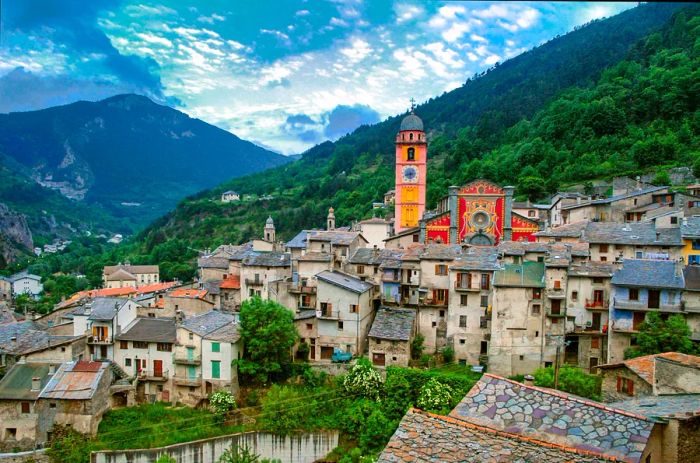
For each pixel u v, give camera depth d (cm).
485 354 7712
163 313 9356
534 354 7250
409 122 12738
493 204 10738
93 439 6919
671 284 6675
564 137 18888
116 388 7538
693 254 8069
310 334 8281
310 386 7581
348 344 8106
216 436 6938
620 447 1948
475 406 2266
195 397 7650
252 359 7738
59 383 7138
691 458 2412
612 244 8406
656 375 3684
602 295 7231
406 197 12738
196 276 17312
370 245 12762
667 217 8981
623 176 14762
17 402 7006
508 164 18262
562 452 1905
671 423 2388
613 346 6938
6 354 7706
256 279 9900
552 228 10338
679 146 15138
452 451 1925
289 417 6938
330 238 10181
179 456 6688
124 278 16212
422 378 6975
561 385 5816
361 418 6719
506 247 8212
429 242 10969
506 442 1969
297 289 8925
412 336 7944
